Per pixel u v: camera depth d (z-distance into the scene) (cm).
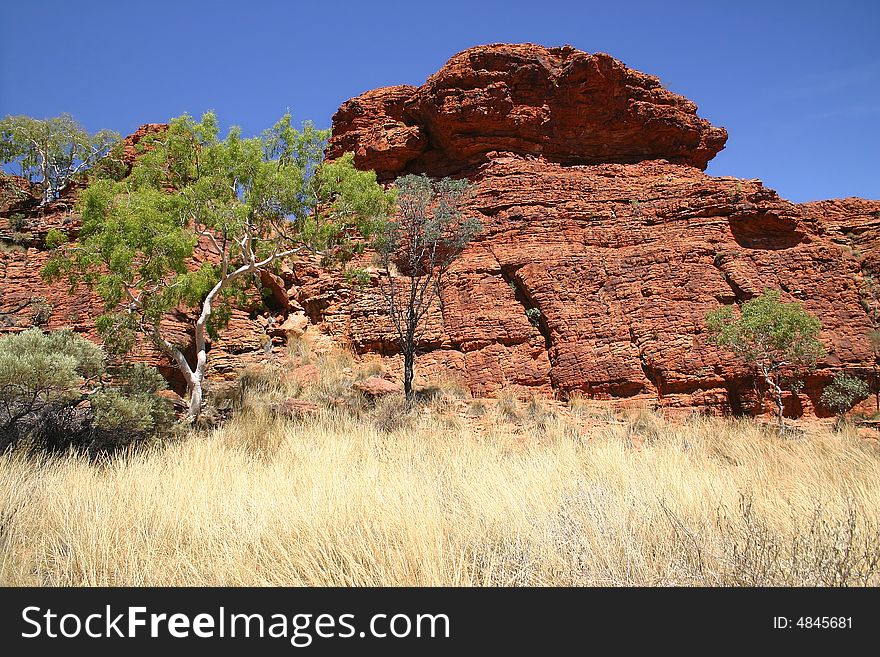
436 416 1547
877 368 1806
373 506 609
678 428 1455
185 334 1828
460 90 2577
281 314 2208
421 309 2097
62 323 1888
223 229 1547
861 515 581
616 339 1880
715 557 469
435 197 2234
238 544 531
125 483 738
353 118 2814
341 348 2064
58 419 1167
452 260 1986
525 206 2300
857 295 1994
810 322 1645
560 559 477
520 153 2575
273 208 1688
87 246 1353
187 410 1505
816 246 2095
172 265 1371
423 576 447
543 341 1958
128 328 1394
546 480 754
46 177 2730
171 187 1694
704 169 2797
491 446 1109
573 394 1820
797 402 1742
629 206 2286
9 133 2795
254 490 702
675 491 679
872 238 2202
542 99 2612
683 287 1967
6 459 812
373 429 1259
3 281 2030
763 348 1667
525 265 2094
